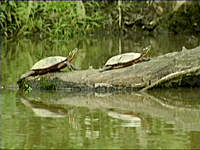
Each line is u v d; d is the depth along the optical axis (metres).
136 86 14.44
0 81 15.51
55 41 28.61
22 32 30.67
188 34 32.47
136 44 26.03
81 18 31.91
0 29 30.75
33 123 10.32
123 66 14.82
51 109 11.86
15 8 31.05
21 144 8.83
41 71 14.68
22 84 14.75
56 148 8.62
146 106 12.34
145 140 9.03
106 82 14.45
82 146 8.70
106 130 9.77
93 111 11.66
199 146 8.66
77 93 14.23
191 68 14.56
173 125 10.20
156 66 14.63
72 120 10.62
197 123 10.40
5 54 22.38
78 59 19.98
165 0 33.72
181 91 14.40
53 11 31.72
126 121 10.56
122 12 33.22
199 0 33.03
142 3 33.78
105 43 26.92
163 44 25.73
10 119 10.67
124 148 8.58
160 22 33.16
